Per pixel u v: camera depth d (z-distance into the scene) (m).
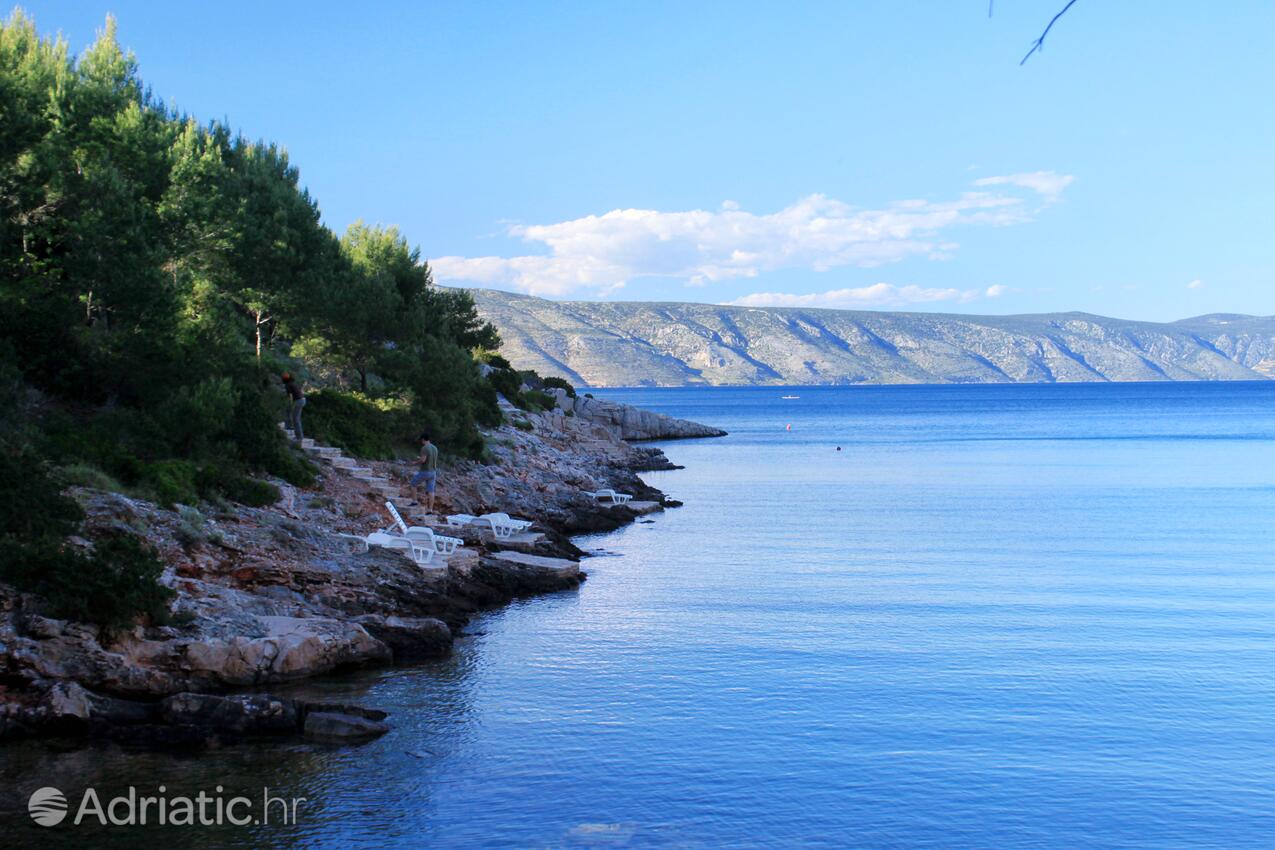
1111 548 38.66
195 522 23.83
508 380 78.94
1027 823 14.12
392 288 52.38
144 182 34.59
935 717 18.36
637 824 13.86
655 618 26.12
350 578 24.59
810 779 15.48
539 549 34.09
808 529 44.41
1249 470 75.50
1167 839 13.70
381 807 14.20
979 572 33.25
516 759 16.06
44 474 20.67
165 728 16.44
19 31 36.09
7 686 16.88
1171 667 21.62
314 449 36.56
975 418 176.00
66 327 29.00
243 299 42.78
